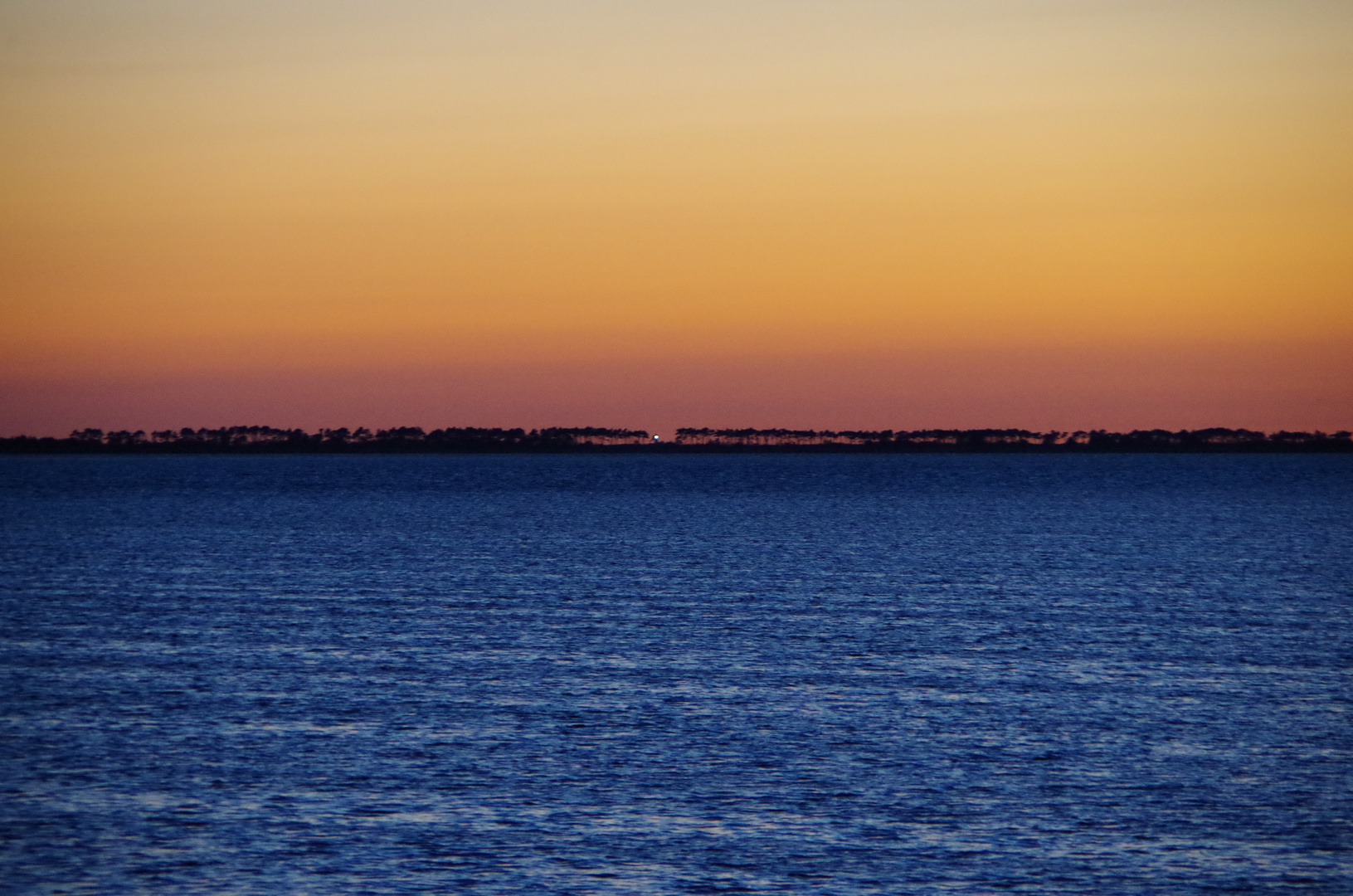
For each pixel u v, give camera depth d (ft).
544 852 157.17
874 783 183.93
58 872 150.41
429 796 177.68
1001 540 615.16
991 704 233.35
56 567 476.13
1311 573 457.27
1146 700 236.43
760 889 146.72
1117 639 304.91
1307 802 176.04
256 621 331.98
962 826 166.61
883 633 313.53
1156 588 408.87
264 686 247.09
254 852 156.76
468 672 262.26
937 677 257.96
